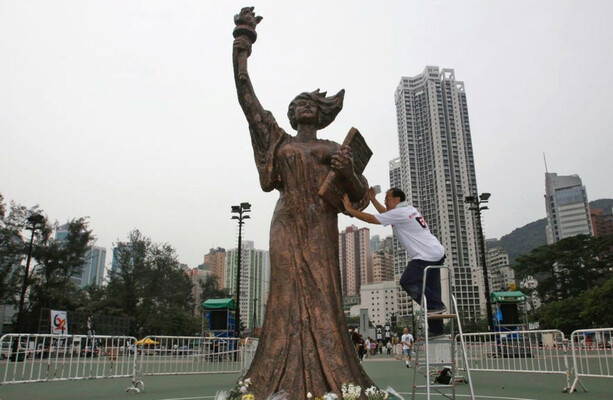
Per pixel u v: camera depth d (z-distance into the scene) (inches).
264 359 178.4
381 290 3454.7
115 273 1707.7
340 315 186.9
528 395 294.5
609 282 1397.6
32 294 1358.3
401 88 3080.7
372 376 477.4
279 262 190.9
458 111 2876.5
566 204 4313.5
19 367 555.8
